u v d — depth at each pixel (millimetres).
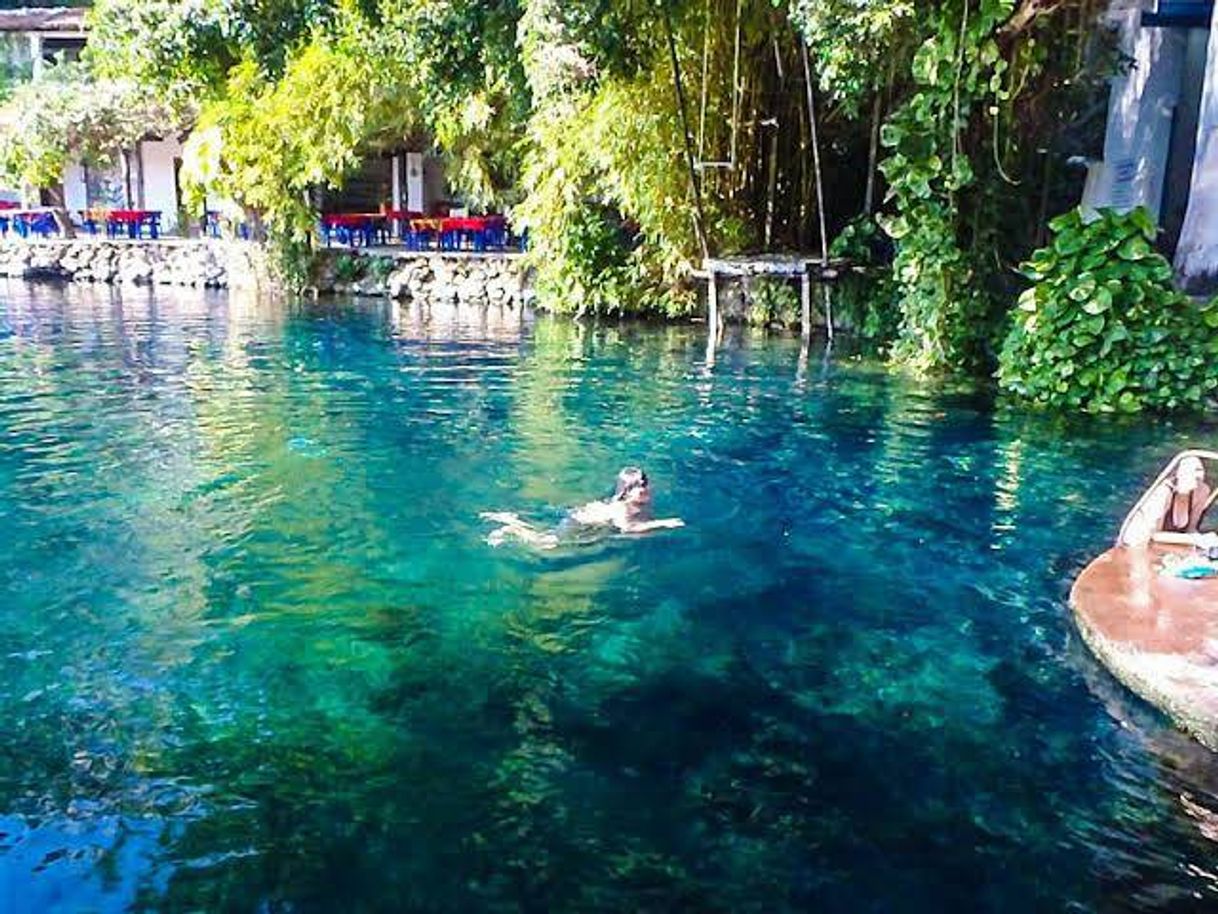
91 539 6609
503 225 22609
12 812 3801
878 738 4355
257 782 4004
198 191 22000
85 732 4344
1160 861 3607
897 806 3895
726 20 14969
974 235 12641
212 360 13484
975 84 11164
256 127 20719
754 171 16562
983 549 6605
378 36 16000
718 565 6277
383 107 20797
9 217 27250
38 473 8055
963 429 9711
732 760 4188
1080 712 4578
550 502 7434
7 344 14758
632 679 4852
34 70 29562
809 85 14109
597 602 5715
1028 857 3615
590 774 4078
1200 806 3920
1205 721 4293
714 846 3652
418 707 4574
